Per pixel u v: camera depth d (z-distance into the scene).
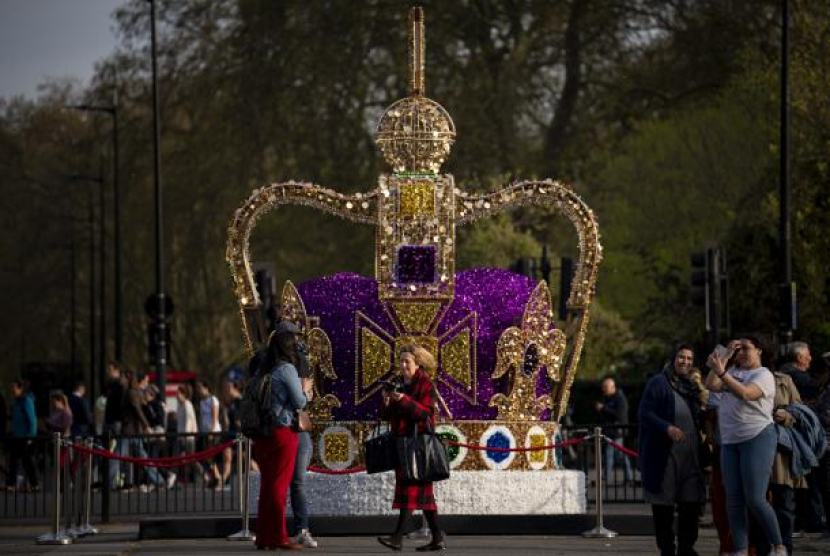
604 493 90.56
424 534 62.31
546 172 174.75
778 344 95.75
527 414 65.31
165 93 186.38
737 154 148.12
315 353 64.75
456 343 64.62
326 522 62.91
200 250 182.00
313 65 176.00
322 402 64.69
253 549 56.91
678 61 177.50
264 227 183.50
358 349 64.56
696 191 152.38
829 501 60.84
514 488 63.75
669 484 50.09
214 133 182.38
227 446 64.62
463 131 170.75
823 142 123.25
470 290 65.25
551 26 180.88
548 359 65.50
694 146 152.00
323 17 176.50
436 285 64.31
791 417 51.97
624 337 156.88
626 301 158.88
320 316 65.06
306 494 62.38
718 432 51.41
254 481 65.81
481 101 172.62
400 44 173.75
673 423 50.09
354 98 174.38
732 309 131.62
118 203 174.12
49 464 104.12
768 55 160.50
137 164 188.25
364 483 63.41
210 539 63.03
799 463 52.00
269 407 55.12
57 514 63.12
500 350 64.56
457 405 64.69
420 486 55.03
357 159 173.62
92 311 195.75
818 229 122.25
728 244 135.88
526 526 62.97
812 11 129.88
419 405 54.38
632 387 141.25
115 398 104.00
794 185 123.44
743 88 146.25
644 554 54.97
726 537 51.81
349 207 65.00
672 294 155.88
